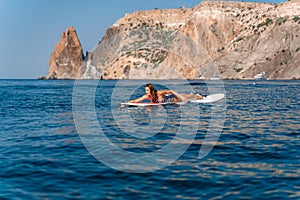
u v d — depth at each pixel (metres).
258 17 149.38
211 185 7.12
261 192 6.72
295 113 20.59
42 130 14.36
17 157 9.57
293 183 7.20
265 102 29.33
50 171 8.21
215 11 153.38
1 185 7.31
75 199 6.45
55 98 37.50
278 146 10.77
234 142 11.44
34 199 6.50
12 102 31.72
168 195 6.61
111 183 7.31
